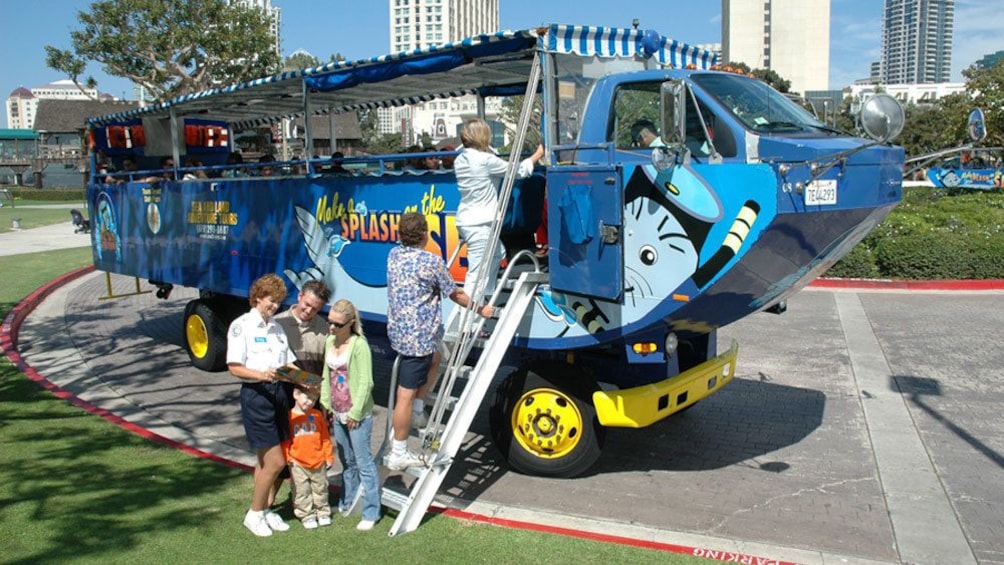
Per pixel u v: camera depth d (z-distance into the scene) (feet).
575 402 19.60
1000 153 90.27
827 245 17.20
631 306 17.71
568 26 18.54
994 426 23.90
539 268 20.17
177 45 98.22
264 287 16.03
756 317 40.19
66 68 97.71
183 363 33.68
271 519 16.78
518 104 29.78
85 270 60.75
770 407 26.25
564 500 19.03
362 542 16.19
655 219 17.06
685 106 16.92
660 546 16.11
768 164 15.52
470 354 22.13
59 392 28.09
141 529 16.76
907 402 26.43
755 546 16.22
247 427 16.12
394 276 17.29
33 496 18.56
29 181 259.39
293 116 36.50
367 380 16.37
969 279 47.06
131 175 37.86
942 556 15.98
